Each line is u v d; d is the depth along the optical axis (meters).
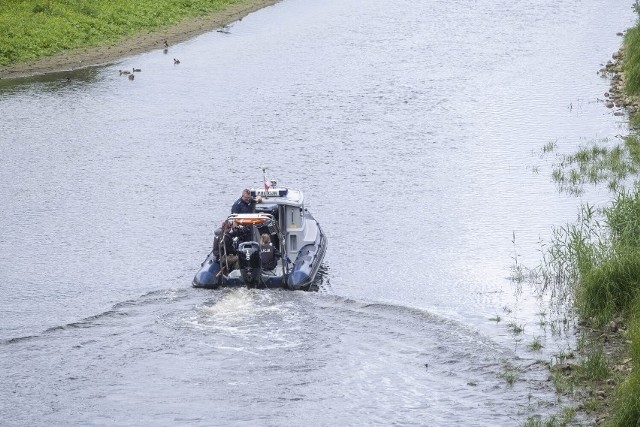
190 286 53.56
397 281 54.12
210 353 44.59
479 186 70.69
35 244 61.44
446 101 96.12
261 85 104.50
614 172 72.50
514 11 143.00
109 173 76.31
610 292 48.62
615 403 39.12
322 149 81.06
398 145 81.81
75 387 41.59
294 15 143.50
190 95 101.19
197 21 137.12
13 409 39.62
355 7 149.12
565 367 42.94
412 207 66.56
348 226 63.03
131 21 132.12
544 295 51.88
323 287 53.16
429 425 38.34
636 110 89.69
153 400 40.38
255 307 49.66
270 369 43.09
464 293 52.41
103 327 47.62
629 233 54.81
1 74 111.12
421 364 43.81
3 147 84.12
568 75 104.81
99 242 61.53
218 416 38.97
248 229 54.56
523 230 61.69
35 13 128.75
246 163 77.88
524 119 88.88
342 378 42.34
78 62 116.00
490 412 39.34
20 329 47.97
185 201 69.12
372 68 110.81
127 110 95.94
